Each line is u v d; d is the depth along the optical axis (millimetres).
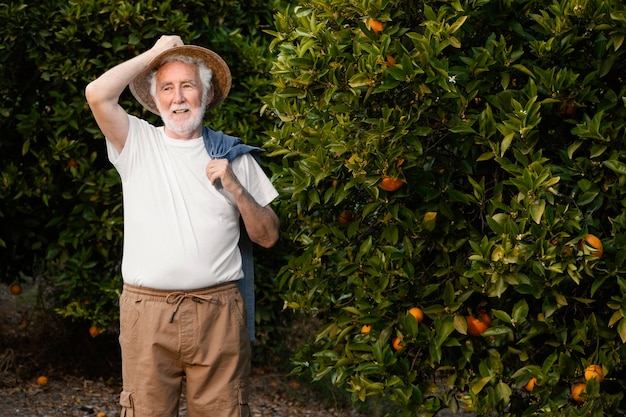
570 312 3377
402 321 3408
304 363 4070
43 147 5504
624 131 3191
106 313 5523
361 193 3525
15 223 5613
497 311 3188
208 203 3311
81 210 5359
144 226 3273
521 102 3199
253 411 5625
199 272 3244
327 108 3441
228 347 3305
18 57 5477
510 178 3090
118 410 5445
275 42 3736
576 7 3135
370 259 3404
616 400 3240
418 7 3438
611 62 3211
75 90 5301
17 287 6000
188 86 3365
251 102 5648
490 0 3305
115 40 5305
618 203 3285
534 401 3359
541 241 2971
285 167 3602
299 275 3684
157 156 3338
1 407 5281
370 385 3357
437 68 3125
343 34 3430
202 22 5738
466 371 3453
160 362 3273
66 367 6027
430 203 3348
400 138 3252
